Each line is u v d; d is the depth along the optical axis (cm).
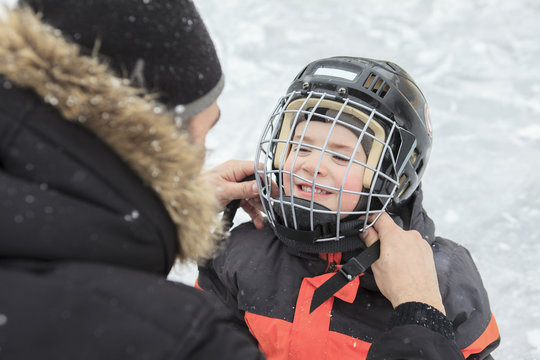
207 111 106
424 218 181
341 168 153
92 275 77
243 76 373
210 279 184
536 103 344
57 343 72
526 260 246
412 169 162
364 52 393
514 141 317
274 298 165
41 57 79
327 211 146
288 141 150
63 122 80
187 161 90
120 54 93
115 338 73
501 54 390
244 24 425
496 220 267
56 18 93
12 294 72
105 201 81
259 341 165
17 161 78
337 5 449
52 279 75
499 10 436
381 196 150
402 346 119
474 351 157
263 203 158
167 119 88
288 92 171
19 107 78
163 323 77
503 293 233
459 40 405
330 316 159
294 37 411
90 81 81
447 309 156
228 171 172
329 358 156
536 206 273
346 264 149
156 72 95
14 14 81
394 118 155
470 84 363
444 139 320
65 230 77
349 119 155
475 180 291
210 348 80
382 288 140
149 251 86
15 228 75
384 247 142
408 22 428
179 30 97
